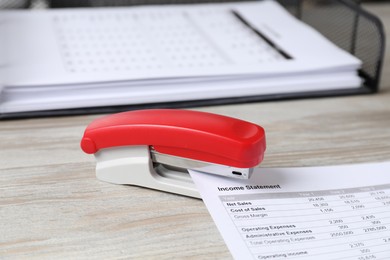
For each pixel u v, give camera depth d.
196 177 0.48
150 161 0.48
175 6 0.84
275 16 0.83
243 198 0.46
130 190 0.49
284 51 0.71
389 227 0.45
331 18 0.79
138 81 0.62
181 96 0.63
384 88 0.71
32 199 0.47
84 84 0.60
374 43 0.69
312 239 0.43
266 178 0.50
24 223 0.44
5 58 0.65
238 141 0.45
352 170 0.52
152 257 0.41
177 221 0.45
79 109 0.61
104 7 0.86
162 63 0.66
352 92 0.69
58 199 0.47
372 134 0.60
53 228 0.43
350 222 0.45
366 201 0.48
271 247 0.42
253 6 0.87
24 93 0.60
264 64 0.67
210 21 0.80
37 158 0.53
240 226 0.43
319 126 0.61
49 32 0.73
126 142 0.48
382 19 0.95
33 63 0.64
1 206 0.46
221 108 0.63
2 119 0.59
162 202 0.47
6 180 0.49
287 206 0.46
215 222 0.44
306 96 0.67
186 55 0.69
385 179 0.51
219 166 0.47
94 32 0.74
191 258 0.41
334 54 0.71
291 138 0.58
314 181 0.50
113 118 0.49
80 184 0.49
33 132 0.57
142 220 0.45
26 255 0.40
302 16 0.87
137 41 0.72
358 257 0.41
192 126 0.46
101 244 0.42
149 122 0.47
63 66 0.64
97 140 0.49
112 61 0.66
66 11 0.80
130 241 0.42
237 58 0.69
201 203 0.47
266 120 0.61
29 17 0.77
